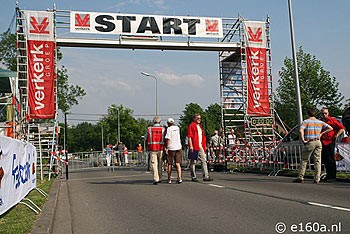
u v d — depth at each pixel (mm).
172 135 11352
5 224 5543
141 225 5648
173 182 11727
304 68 29188
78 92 41875
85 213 6965
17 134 13102
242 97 24406
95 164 27672
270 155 15039
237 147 17328
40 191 9242
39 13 20625
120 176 15812
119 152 27250
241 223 5414
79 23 21391
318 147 10188
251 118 23875
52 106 20109
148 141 11398
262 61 23953
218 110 52500
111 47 22344
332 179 10883
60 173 18203
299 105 17094
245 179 12172
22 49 20531
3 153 5918
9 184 6336
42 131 19844
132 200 8141
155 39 22469
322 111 10953
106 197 8836
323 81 28828
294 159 13742
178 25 22625
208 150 19078
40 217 6117
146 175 15922
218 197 8000
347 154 11820
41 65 20312
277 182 10781
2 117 15344
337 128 10805
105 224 5879
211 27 23156
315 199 7234
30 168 8969
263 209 6383
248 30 23906
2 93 20391
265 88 23859
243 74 23891
